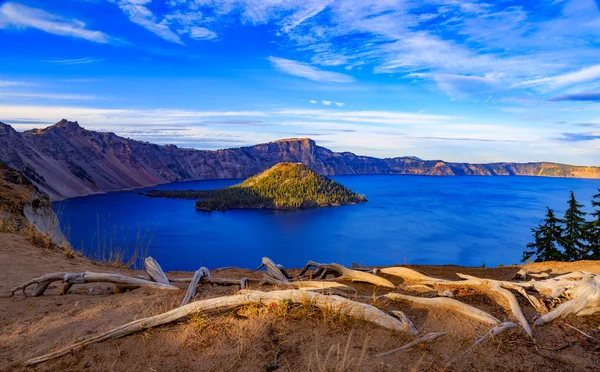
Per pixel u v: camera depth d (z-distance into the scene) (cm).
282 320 358
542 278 647
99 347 328
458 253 9744
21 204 1273
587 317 374
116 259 928
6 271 668
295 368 285
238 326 346
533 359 300
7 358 322
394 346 314
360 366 284
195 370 291
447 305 387
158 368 296
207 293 502
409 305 408
